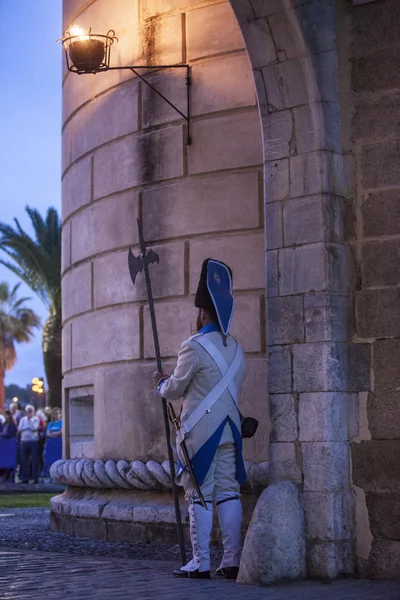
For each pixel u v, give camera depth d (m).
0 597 5.48
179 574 6.43
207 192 8.69
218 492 6.56
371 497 6.46
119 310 9.26
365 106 6.75
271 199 6.91
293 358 6.65
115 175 9.41
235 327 8.39
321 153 6.70
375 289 6.59
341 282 6.65
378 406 6.48
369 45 6.75
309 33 6.76
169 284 8.83
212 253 8.61
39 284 33.41
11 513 12.73
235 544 6.50
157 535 8.52
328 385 6.48
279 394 6.69
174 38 9.02
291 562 6.22
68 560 7.43
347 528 6.45
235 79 8.65
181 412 6.57
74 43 8.88
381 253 6.59
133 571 6.75
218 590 5.83
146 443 8.88
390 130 6.63
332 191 6.71
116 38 9.01
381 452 6.44
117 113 9.45
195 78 8.85
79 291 9.92
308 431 6.51
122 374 9.16
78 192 10.03
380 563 6.38
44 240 33.12
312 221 6.69
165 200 8.93
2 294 67.06
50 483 22.47
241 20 6.96
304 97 6.78
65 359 10.36
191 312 8.70
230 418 6.55
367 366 6.56
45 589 5.83
